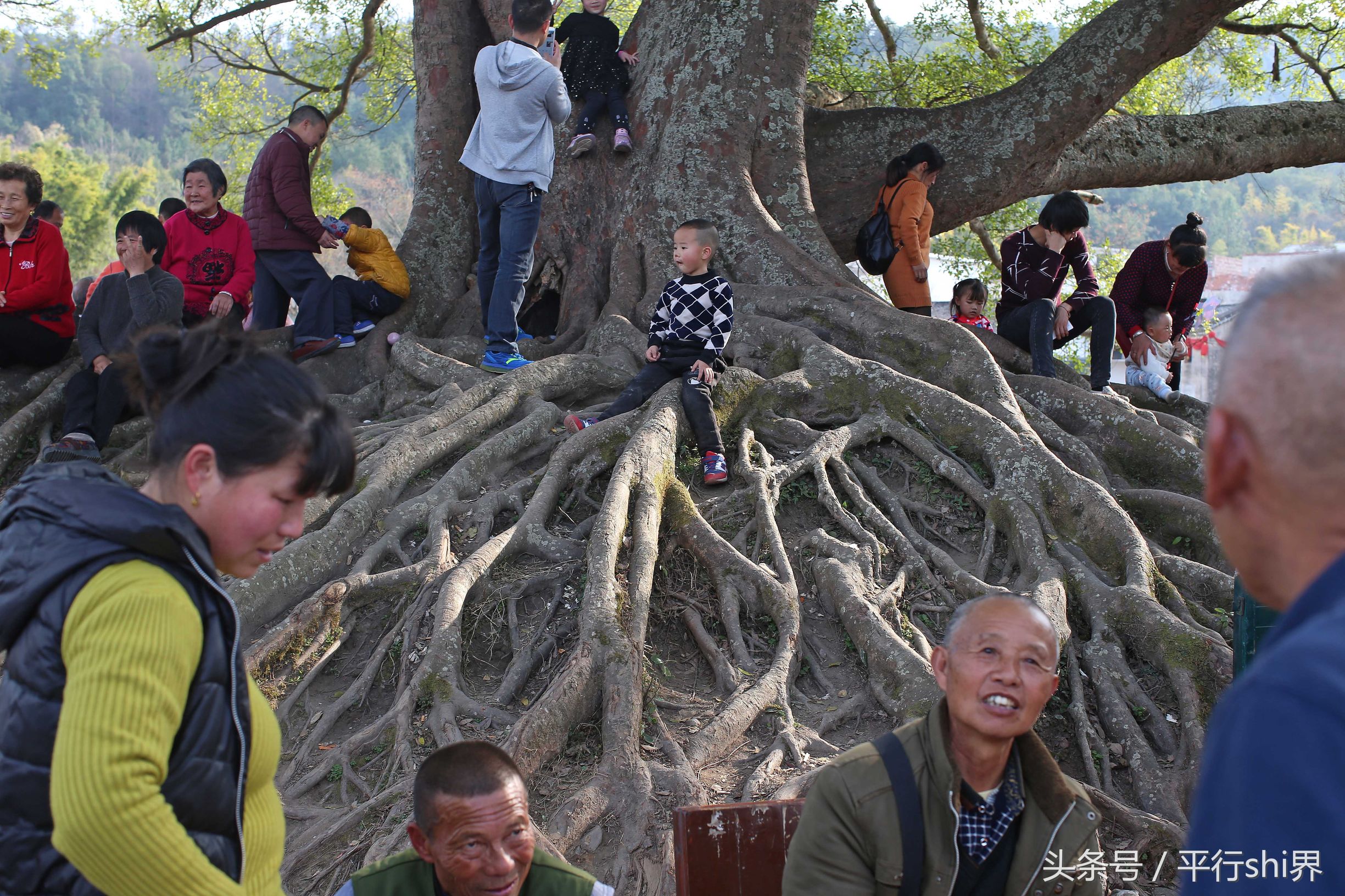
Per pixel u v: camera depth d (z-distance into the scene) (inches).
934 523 227.1
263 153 286.8
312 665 178.5
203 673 65.1
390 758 161.9
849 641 192.1
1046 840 89.1
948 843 87.4
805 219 314.3
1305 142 453.4
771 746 165.2
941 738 88.5
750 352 269.3
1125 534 209.2
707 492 225.3
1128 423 255.9
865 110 384.8
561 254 332.8
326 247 294.8
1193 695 181.0
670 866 144.6
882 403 247.1
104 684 59.7
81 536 63.0
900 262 319.9
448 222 347.3
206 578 65.7
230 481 67.6
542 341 318.3
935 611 203.6
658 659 185.3
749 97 317.7
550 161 270.2
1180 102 635.5
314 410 68.9
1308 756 36.5
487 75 263.6
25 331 268.4
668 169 314.3
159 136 3324.3
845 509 225.5
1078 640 197.3
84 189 1931.6
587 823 147.6
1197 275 336.2
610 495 200.1
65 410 261.9
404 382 285.3
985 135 375.6
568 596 193.6
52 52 573.9
